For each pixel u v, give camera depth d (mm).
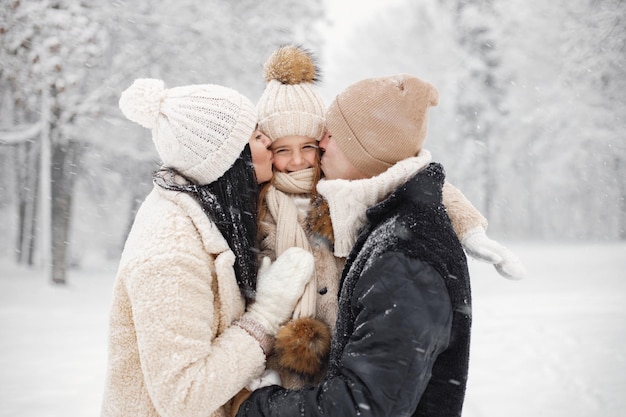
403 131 1906
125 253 1897
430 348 1628
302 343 1848
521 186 30125
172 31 12414
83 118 12539
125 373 1876
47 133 12875
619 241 28844
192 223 1866
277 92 2277
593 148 19609
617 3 14258
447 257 1698
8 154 19281
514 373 5059
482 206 26750
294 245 2064
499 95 24328
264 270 2004
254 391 1804
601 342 6070
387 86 1949
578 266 14797
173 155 1916
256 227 2057
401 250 1658
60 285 12875
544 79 20156
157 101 1938
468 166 24781
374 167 1957
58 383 5023
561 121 19422
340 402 1597
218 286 1855
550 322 7250
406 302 1610
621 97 17250
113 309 1875
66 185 13117
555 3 18766
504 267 2070
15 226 23297
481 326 7066
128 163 16281
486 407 4242
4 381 5070
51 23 10875
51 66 10852
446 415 1751
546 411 4137
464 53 24500
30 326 7934
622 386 4613
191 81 12891
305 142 2256
